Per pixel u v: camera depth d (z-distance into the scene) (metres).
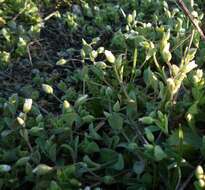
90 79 0.16
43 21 0.20
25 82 0.17
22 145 0.14
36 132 0.14
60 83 0.16
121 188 0.13
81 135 0.14
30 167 0.13
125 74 0.16
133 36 0.17
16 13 0.20
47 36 0.19
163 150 0.13
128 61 0.17
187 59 0.14
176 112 0.14
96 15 0.20
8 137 0.14
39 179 0.13
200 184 0.11
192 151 0.12
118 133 0.14
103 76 0.15
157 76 0.16
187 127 0.13
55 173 0.13
